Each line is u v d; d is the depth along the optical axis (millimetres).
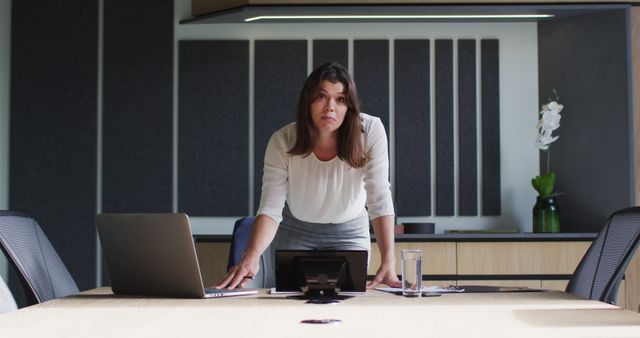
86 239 5398
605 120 5156
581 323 1716
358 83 5500
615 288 2410
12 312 1964
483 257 4832
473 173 5496
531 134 5508
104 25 5465
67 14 5461
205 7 5379
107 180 5430
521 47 5527
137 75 5449
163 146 5430
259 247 2816
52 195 5414
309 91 2715
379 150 2893
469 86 5520
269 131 5496
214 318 1826
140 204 5422
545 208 5098
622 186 5070
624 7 5090
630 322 1729
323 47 5500
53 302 2217
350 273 2363
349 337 1533
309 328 1651
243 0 5141
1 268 5348
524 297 2314
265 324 1719
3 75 5430
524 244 4844
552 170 5422
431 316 1846
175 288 2340
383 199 2881
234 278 2689
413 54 5512
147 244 2357
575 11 5176
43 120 5434
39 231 2668
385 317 1829
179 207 5488
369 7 5090
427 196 5480
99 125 5453
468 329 1632
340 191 2980
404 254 2326
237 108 5516
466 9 5094
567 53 5348
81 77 5445
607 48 5164
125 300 2275
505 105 5520
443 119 5508
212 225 5488
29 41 5449
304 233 3230
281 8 5086
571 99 5324
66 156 5426
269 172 2928
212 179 5496
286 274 2373
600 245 2584
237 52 5516
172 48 5449
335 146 2873
